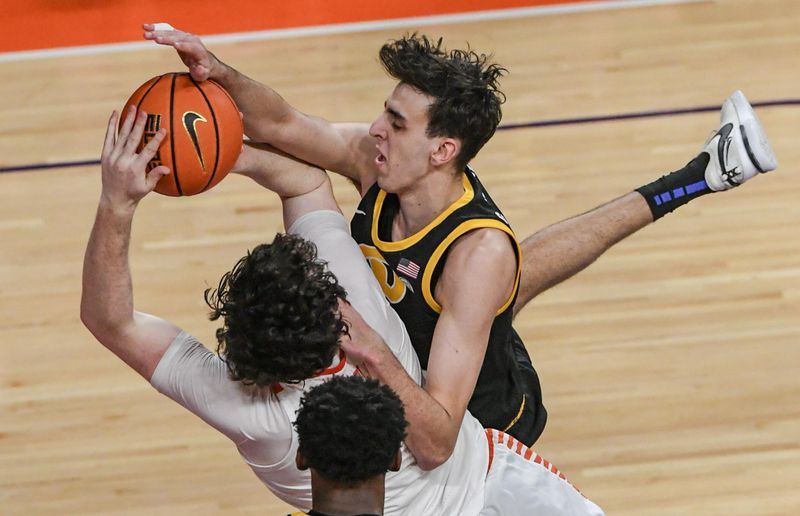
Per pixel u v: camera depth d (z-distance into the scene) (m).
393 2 16.58
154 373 4.98
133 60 15.16
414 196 5.85
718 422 9.04
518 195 11.96
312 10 16.34
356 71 14.69
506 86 14.21
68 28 15.98
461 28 15.82
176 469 8.77
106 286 4.80
